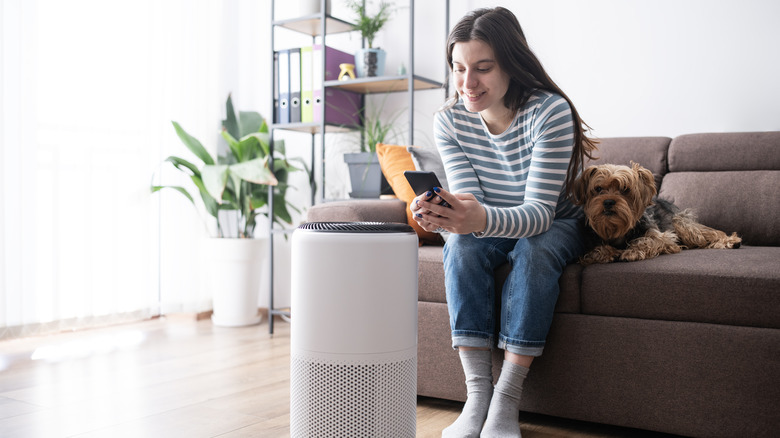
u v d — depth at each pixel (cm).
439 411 169
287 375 205
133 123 287
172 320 307
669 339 142
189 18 307
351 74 275
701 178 206
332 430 117
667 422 142
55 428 154
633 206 163
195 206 295
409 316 121
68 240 265
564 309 153
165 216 303
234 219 323
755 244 194
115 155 281
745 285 135
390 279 116
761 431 133
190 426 156
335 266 115
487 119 157
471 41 141
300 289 118
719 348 137
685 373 140
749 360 134
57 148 261
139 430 153
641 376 145
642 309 145
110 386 191
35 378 200
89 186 271
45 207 258
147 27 290
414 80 258
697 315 140
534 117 148
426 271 171
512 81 150
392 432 118
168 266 303
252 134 295
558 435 152
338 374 116
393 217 202
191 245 308
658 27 239
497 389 144
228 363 221
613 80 247
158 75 296
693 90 234
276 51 290
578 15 253
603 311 149
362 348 115
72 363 219
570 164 155
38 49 254
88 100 271
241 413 166
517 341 144
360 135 300
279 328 289
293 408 121
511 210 137
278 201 308
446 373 168
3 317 243
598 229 162
